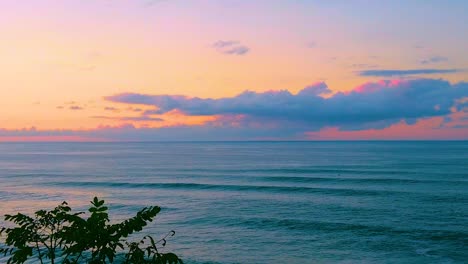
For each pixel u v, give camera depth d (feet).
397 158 393.91
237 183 197.36
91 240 15.69
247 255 77.30
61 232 16.28
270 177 224.53
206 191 172.04
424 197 144.97
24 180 219.82
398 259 74.69
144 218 16.47
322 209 125.39
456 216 110.63
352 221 105.91
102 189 181.57
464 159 364.38
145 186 189.47
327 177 217.77
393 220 106.52
